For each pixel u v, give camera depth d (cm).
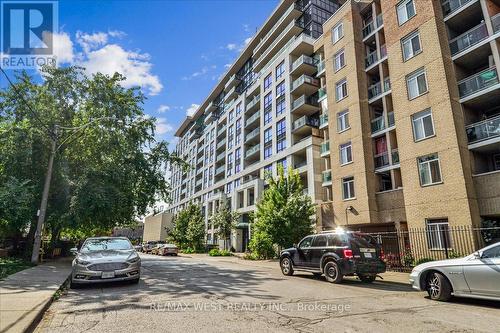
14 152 1762
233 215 3862
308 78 3538
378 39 2330
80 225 1995
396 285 1120
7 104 1967
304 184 3434
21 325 501
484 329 536
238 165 5034
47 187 1662
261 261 2312
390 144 2117
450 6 1878
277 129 3925
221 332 504
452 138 1678
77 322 564
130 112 2116
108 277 959
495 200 1544
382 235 1938
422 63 1891
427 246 1708
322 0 4119
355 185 2244
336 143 2470
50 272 1248
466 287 747
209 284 1041
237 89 5888
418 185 1808
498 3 1769
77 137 2011
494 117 1603
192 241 4394
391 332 515
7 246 2362
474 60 1816
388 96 2208
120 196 1833
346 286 1067
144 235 8775
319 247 1243
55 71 2028
